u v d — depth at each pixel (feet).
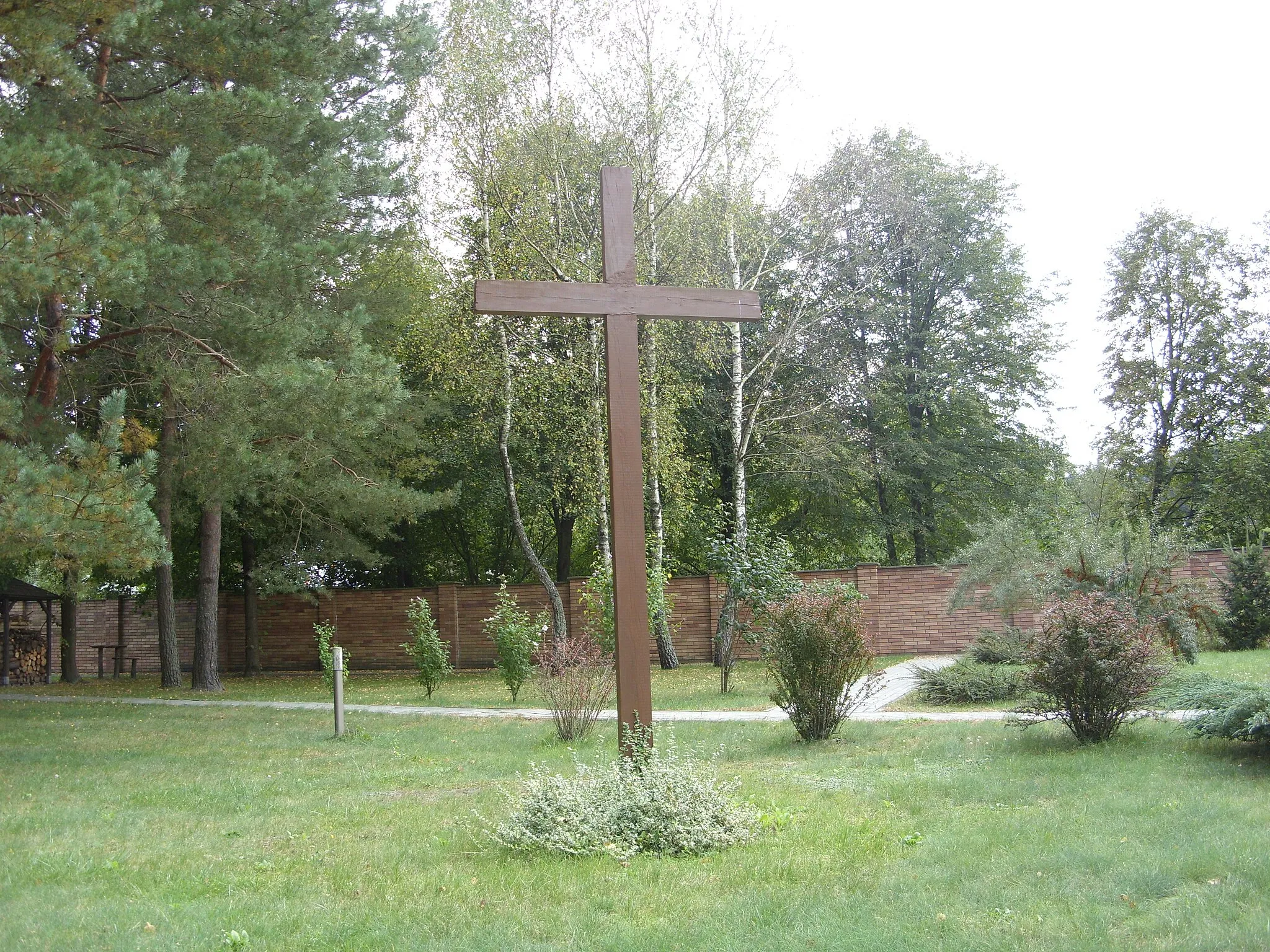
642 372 68.33
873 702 44.14
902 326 98.17
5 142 30.96
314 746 38.47
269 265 40.57
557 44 65.46
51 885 18.60
